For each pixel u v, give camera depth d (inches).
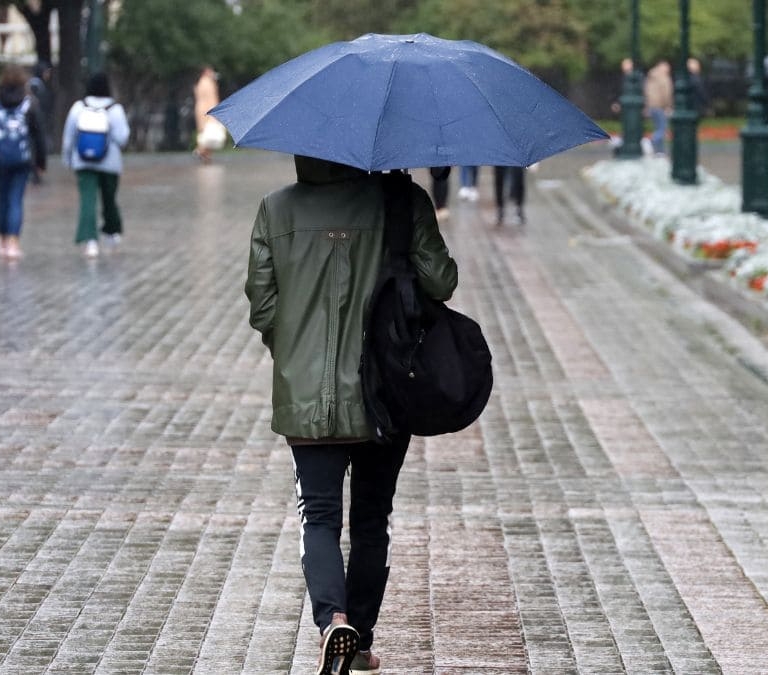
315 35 4429.1
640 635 503.5
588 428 813.9
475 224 1913.1
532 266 1498.5
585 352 1038.4
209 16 3973.9
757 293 1210.0
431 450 763.4
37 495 673.6
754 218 1562.5
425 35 448.1
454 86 412.2
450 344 417.1
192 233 1813.5
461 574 566.6
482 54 430.3
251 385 925.2
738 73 5319.9
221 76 4207.7
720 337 1091.9
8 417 830.5
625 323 1157.7
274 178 2866.6
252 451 759.7
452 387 412.2
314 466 425.7
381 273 421.7
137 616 520.1
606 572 569.3
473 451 762.2
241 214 2075.5
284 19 4229.8
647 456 752.3
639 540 609.6
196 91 3612.2
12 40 5324.8
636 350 1045.8
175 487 689.6
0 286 1332.4
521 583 556.7
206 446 769.6
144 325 1138.0
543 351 1042.7
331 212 424.2
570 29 4741.6
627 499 671.8
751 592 546.6
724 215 1632.6
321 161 426.3
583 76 5024.6
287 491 684.7
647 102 3176.7
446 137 402.0
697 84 3282.5
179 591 546.0
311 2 5231.3
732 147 3895.2
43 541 605.3
